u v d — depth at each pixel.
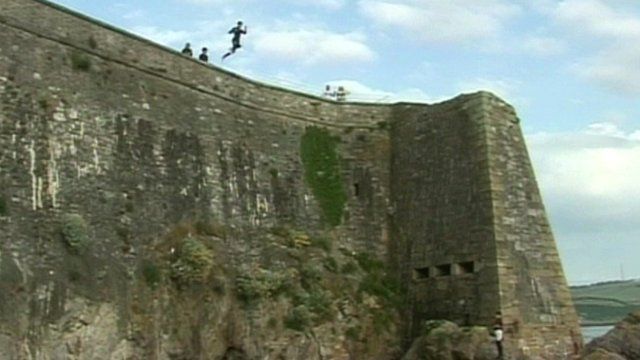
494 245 31.94
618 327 31.81
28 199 26.19
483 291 31.81
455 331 30.89
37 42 28.14
